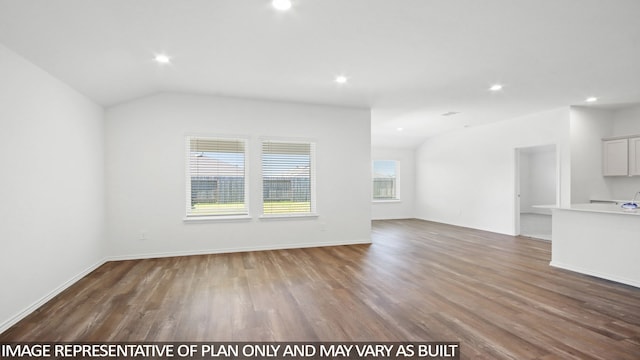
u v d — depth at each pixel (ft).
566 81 13.62
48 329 7.97
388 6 7.71
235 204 16.67
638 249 11.03
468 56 10.90
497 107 18.35
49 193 10.12
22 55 8.79
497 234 21.90
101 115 14.19
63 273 10.86
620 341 7.32
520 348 7.00
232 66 11.82
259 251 16.60
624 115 18.80
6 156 8.20
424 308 9.19
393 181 31.68
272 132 17.03
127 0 7.24
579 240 12.83
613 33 9.09
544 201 28.58
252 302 9.64
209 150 16.21
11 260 8.32
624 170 17.98
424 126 24.39
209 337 7.53
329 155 18.10
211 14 8.00
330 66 11.87
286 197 17.58
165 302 9.66
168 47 9.96
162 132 15.25
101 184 14.11
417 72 12.48
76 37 8.73
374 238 20.53
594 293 10.44
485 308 9.19
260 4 7.57
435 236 21.24
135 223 14.92
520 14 8.05
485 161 23.44
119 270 13.05
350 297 10.04
